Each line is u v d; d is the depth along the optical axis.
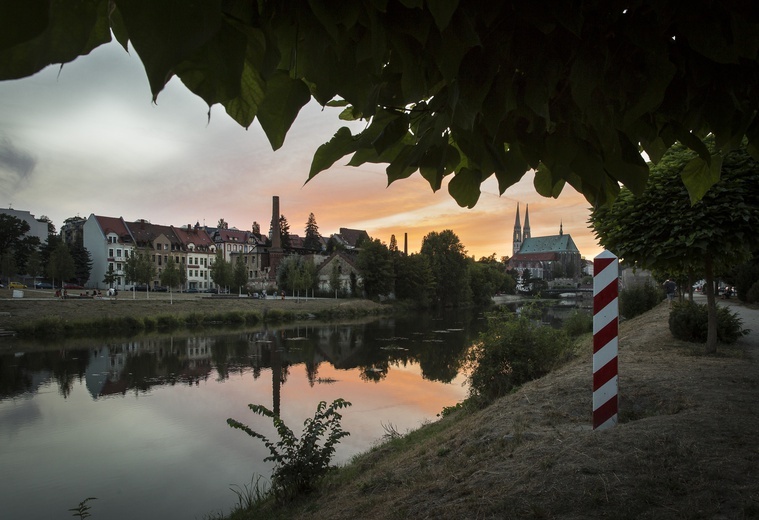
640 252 9.09
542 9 1.02
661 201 8.75
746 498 3.38
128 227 103.56
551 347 11.16
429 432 10.95
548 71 1.11
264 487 13.05
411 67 1.06
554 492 3.96
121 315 52.44
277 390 24.64
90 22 0.54
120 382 26.61
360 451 13.84
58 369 29.78
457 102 1.08
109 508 12.05
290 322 61.94
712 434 4.59
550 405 6.84
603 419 5.22
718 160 1.71
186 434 17.89
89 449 16.39
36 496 12.81
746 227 7.95
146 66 0.53
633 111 1.26
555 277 181.12
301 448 8.50
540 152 1.46
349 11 0.85
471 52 1.06
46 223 111.00
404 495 5.32
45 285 85.69
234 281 91.81
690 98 1.44
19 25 0.45
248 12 0.81
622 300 30.33
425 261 90.44
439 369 29.70
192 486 13.35
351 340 43.53
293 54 0.91
